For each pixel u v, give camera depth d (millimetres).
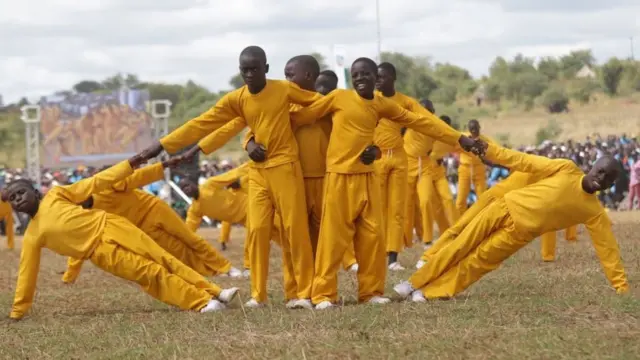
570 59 68312
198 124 10359
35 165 29922
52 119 30000
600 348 7500
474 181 19156
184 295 10234
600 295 9969
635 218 21656
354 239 10273
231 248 19547
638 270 12492
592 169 9969
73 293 12867
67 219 10422
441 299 10203
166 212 12555
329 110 10055
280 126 10023
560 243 16844
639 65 63375
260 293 10367
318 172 10305
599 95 62125
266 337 8508
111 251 10320
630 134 51250
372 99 10047
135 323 9820
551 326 8406
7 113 67312
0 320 10672
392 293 11102
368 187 10078
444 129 10383
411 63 64625
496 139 53812
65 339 9180
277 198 10109
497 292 10781
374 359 7539
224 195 15797
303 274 10219
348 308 9672
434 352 7609
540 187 10055
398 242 13867
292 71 10414
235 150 54781
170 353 8156
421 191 16672
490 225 10117
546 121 56906
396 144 13797
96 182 10641
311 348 7930
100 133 30297
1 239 24656
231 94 10188
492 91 63812
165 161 11188
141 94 30656
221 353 8016
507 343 7766
